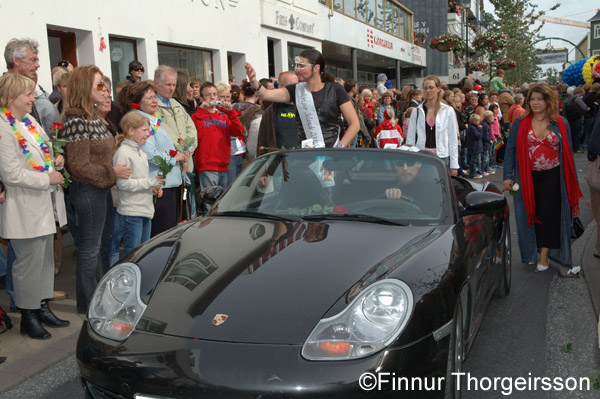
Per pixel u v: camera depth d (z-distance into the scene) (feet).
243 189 12.80
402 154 12.87
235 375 7.42
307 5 50.03
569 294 16.47
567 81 56.03
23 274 13.56
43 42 23.61
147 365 7.79
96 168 14.24
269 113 19.77
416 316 8.14
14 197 13.16
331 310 8.08
